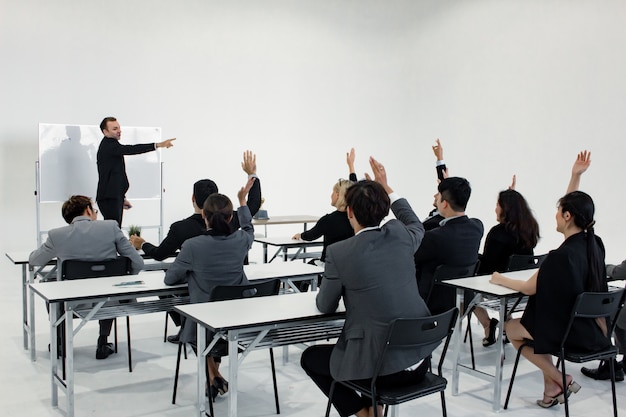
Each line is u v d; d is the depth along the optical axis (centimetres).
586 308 269
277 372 353
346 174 915
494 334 412
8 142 671
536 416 295
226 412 291
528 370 365
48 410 294
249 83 828
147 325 455
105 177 566
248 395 317
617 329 332
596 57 722
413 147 937
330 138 898
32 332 367
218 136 809
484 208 851
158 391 320
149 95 755
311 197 888
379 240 220
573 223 282
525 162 798
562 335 272
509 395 303
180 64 775
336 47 895
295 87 866
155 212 772
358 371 215
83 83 711
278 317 239
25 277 392
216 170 810
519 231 375
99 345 375
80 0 703
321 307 233
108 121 568
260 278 322
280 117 856
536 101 783
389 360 214
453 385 323
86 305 311
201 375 253
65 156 632
